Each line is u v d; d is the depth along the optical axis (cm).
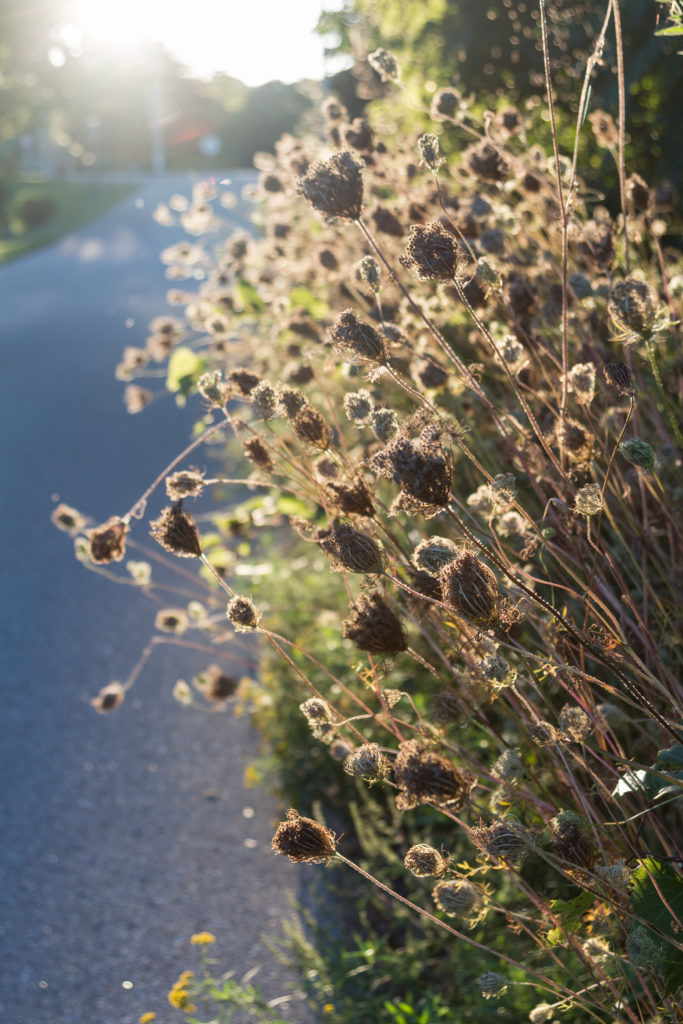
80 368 1073
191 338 464
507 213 254
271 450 195
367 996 236
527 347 226
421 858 147
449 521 181
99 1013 256
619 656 144
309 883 296
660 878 151
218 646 448
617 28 180
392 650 159
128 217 3206
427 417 160
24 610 510
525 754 197
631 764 143
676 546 207
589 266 246
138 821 338
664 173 512
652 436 217
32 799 354
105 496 657
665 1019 143
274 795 335
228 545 514
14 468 745
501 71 606
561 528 184
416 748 144
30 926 291
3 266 2338
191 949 276
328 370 237
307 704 176
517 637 170
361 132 274
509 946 228
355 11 767
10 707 418
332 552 154
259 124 5222
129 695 420
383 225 263
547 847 209
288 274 411
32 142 6531
